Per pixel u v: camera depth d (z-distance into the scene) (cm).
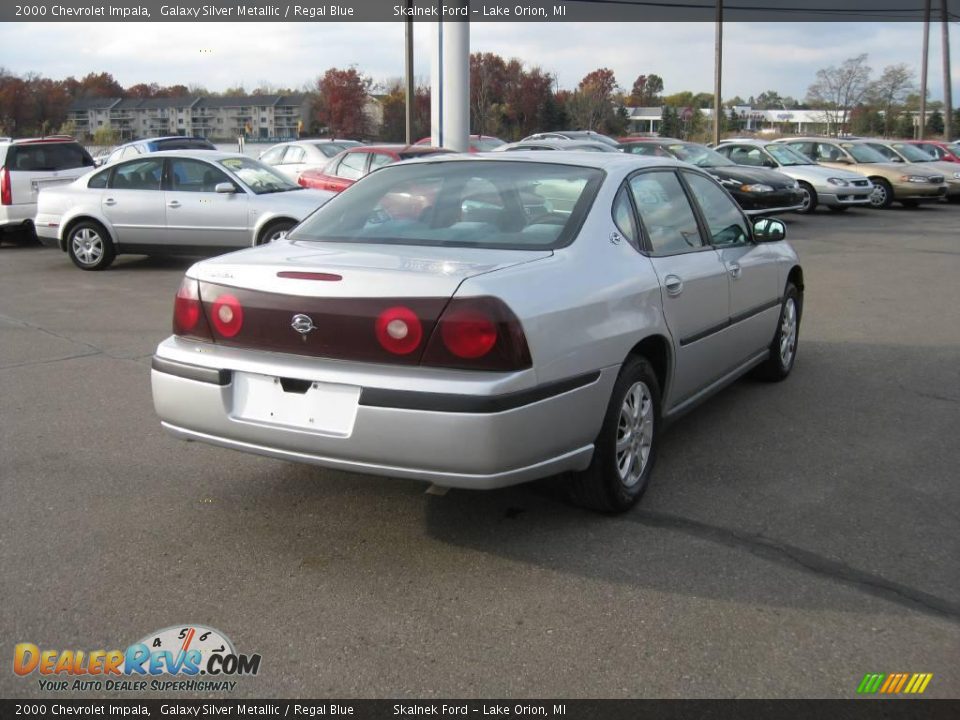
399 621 310
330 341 333
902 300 945
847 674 281
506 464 322
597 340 356
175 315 374
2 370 644
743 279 508
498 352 317
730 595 328
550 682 276
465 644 296
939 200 2319
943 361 684
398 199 422
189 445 485
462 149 1559
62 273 1127
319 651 292
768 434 511
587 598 325
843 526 388
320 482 433
